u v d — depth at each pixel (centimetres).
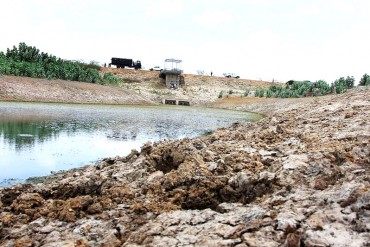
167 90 9031
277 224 591
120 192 918
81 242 663
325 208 650
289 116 2577
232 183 903
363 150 1004
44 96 5822
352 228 564
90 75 7781
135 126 3150
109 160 1324
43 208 857
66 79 7181
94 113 4228
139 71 10762
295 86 8100
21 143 1981
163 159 1209
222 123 3909
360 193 667
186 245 582
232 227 632
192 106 7694
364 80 6619
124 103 6906
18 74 6322
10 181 1262
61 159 1647
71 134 2427
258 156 1126
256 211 699
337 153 986
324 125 1688
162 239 615
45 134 2356
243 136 1599
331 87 6981
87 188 978
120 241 671
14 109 3922
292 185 846
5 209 876
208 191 883
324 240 514
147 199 891
